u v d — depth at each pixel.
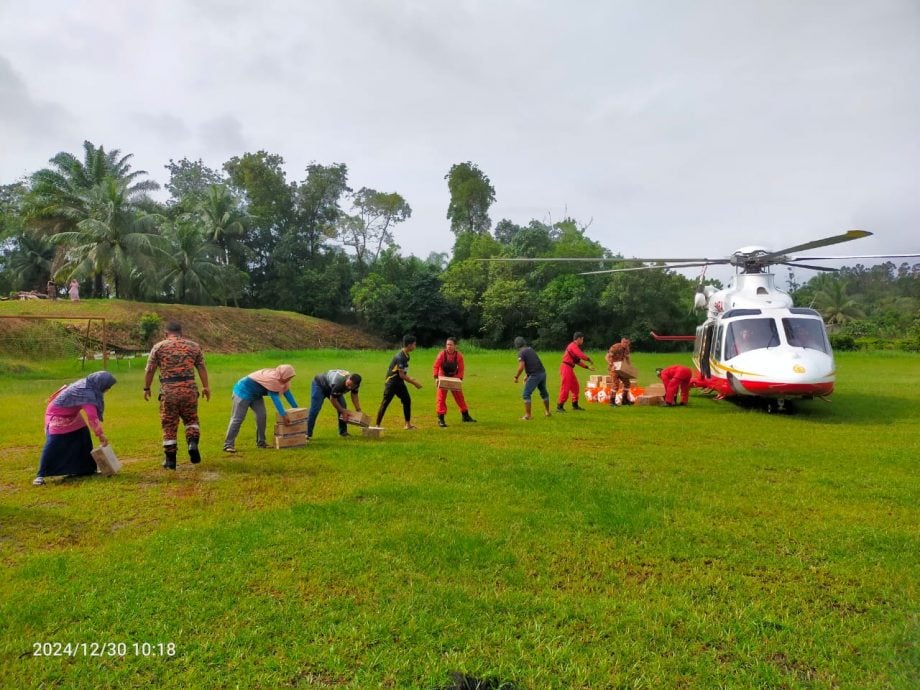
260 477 6.94
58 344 29.34
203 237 54.38
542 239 57.94
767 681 3.10
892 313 61.47
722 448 8.63
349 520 5.40
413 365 30.61
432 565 4.46
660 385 14.95
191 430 7.37
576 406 13.38
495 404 14.61
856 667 3.22
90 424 6.95
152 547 4.76
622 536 5.04
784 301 14.03
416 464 7.52
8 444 9.32
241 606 3.84
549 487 6.43
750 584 4.18
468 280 56.09
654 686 3.07
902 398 15.42
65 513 5.64
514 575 4.28
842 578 4.27
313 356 38.44
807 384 12.02
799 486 6.52
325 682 3.12
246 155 64.69
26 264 55.75
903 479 6.82
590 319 51.47
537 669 3.18
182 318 41.50
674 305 49.09
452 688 3.02
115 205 41.41
